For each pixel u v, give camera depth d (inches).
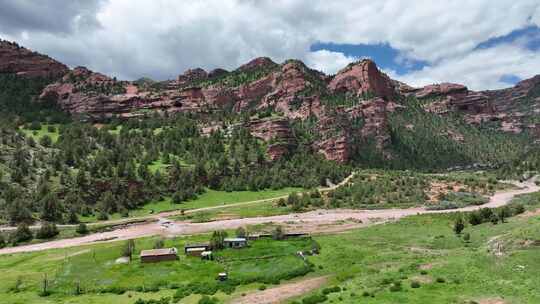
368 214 5994.1
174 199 6988.2
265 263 3356.3
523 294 1882.4
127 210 6368.1
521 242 2672.2
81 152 7628.0
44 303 2586.1
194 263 3467.0
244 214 6127.0
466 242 3380.9
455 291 2047.2
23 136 7824.8
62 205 5821.9
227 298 2559.1
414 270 2518.5
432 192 7480.3
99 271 3336.6
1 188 5659.5
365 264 2982.3
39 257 4042.8
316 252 3599.9
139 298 2628.0
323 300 2191.2
